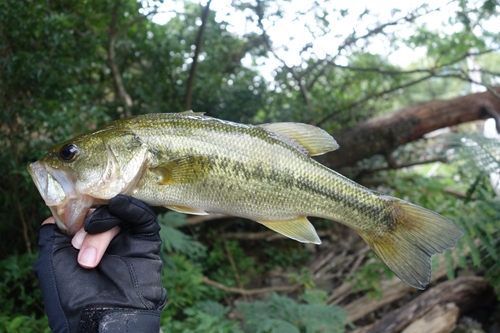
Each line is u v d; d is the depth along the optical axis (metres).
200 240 1.07
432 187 1.16
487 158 0.80
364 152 1.08
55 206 0.31
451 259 0.74
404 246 0.36
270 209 0.34
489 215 0.81
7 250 0.80
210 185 0.33
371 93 1.32
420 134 1.11
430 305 0.75
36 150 0.69
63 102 0.72
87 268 0.29
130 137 0.32
